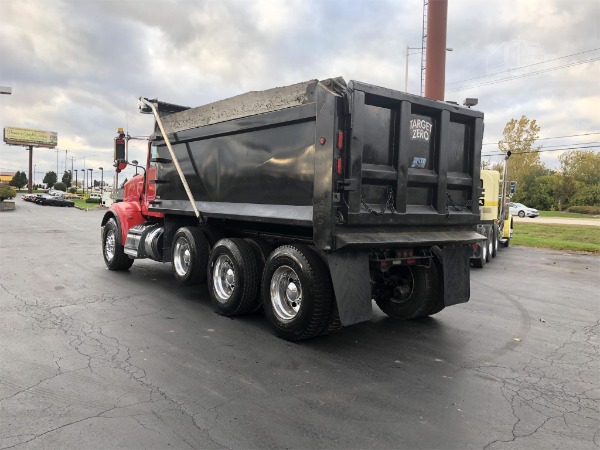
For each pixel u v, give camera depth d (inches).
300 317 206.7
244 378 171.5
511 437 133.9
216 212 269.9
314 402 153.0
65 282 339.0
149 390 158.1
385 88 206.5
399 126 214.2
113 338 212.8
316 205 199.5
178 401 150.4
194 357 192.1
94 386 159.8
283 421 139.2
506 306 309.3
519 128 1737.2
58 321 236.8
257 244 253.6
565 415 149.1
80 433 128.4
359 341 222.1
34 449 120.0
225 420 138.6
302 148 212.8
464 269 258.1
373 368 186.1
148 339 213.6
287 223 219.5
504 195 655.1
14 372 170.2
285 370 180.9
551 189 2481.5
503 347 218.8
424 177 228.4
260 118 235.1
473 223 255.1
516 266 531.2
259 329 235.8
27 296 291.3
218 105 267.4
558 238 944.9
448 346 218.1
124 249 370.6
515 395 163.9
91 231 802.2
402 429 136.6
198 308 274.2
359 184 198.2
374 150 209.5
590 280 432.1
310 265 204.8
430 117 233.3
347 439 129.9
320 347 210.8
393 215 213.2
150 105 329.4
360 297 205.3
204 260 291.0
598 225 1238.3
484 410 151.0
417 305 257.9
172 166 319.0
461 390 166.9
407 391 164.4
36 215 1307.8
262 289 230.1
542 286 394.3
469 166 254.2
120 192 414.3
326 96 195.0
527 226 1212.5
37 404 145.3
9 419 135.5
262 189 237.8
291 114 216.1
